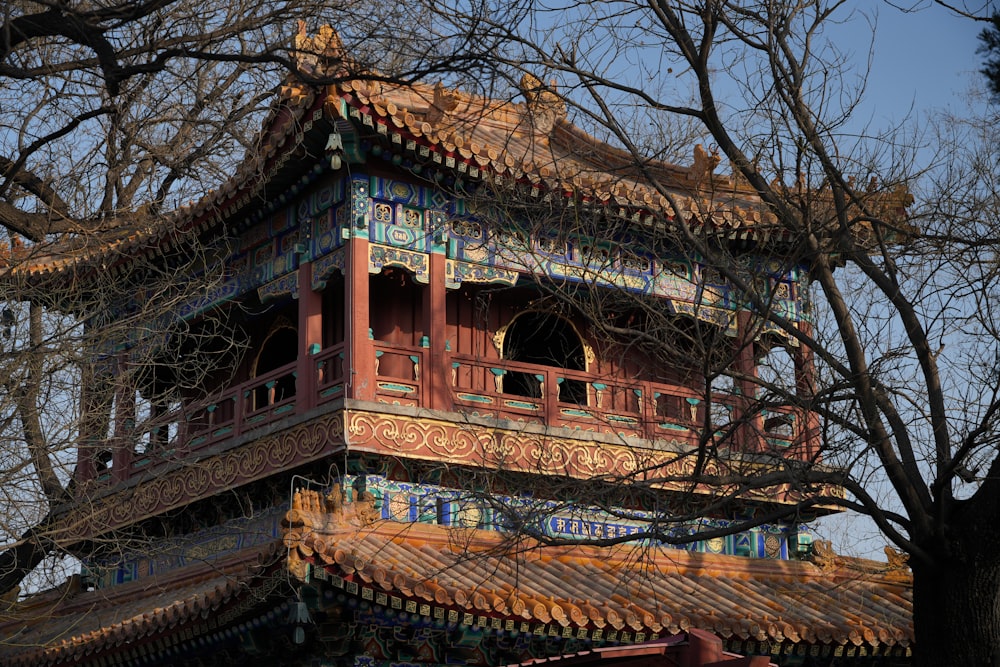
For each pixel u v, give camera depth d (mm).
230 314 30094
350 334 26156
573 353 30297
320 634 22344
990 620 17938
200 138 28734
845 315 19719
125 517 30016
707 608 25062
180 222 28438
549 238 27938
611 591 24875
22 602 30031
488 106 22875
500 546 20969
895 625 26188
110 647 24469
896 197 21703
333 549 21297
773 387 19500
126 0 20594
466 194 26562
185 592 27328
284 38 20531
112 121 26375
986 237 19859
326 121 25453
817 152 19969
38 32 18656
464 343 29078
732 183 29656
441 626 22531
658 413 28953
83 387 22875
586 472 26969
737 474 19578
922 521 18422
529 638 23938
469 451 26188
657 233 27312
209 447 28922
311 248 27812
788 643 24859
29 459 21625
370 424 25500
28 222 25438
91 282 27766
